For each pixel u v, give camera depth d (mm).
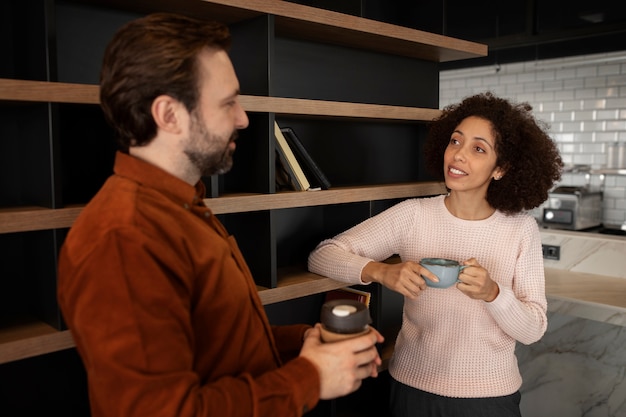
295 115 1783
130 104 879
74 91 1200
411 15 2381
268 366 1019
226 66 937
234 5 1444
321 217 2076
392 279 1487
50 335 1214
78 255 792
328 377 927
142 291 762
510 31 4629
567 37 4316
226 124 945
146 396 739
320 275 1769
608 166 4918
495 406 1531
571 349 2324
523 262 1561
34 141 1273
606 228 4746
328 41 1976
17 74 1337
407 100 2377
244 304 953
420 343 1609
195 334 887
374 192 1890
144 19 890
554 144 1672
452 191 1643
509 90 5598
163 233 835
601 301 2121
